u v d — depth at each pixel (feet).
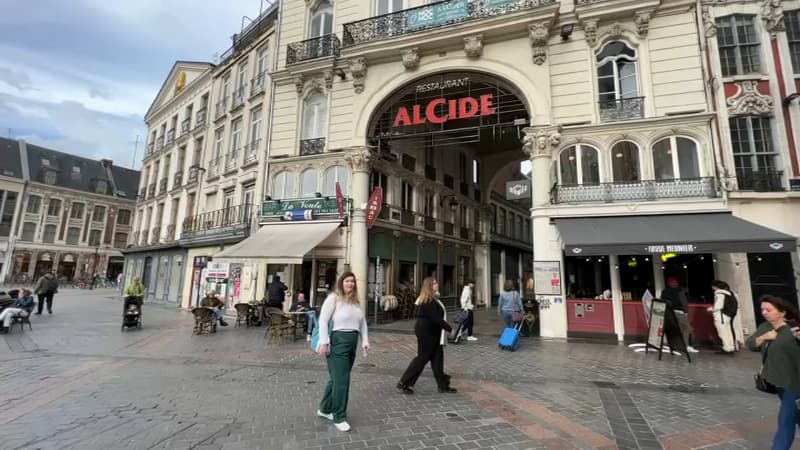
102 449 10.73
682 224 28.30
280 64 49.08
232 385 17.19
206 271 53.42
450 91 47.75
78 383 17.24
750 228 26.32
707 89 31.32
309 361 22.27
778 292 28.09
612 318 30.42
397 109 47.78
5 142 145.59
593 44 34.73
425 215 55.67
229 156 56.24
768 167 29.68
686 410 14.21
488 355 24.31
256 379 18.26
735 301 25.43
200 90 68.44
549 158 34.24
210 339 29.68
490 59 37.83
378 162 45.96
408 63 40.86
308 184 44.98
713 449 11.02
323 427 12.32
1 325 30.96
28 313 34.86
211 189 58.23
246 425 12.48
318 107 46.83
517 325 28.81
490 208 75.31
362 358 23.08
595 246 26.91
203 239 53.98
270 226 44.39
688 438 11.75
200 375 18.92
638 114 32.73
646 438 11.73
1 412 13.55
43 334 30.25
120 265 165.99
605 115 33.68
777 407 14.58
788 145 29.45
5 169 138.82
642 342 29.19
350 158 42.42
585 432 12.15
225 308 48.57
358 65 43.16
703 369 20.70
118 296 83.82
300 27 48.65
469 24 37.81
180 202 65.87
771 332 10.16
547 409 14.24
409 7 43.24
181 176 67.92
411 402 14.87
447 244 61.26
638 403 14.98
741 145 30.27
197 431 11.96
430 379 18.48
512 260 85.61
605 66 34.91
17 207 138.21
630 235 27.55
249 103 53.57
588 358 23.49
